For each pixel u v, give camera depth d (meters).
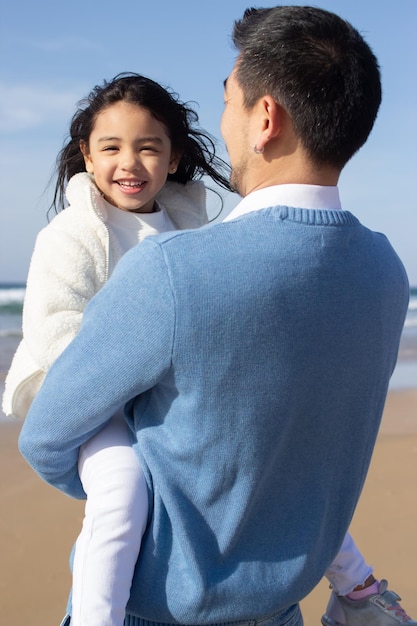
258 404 1.44
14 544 4.43
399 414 8.12
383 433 7.14
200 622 1.54
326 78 1.47
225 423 1.44
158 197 2.49
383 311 1.60
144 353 1.41
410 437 6.95
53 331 1.91
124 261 1.46
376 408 1.69
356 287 1.53
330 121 1.48
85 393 1.47
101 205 2.21
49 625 3.60
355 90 1.49
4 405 2.06
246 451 1.46
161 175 2.37
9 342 16.89
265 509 1.56
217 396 1.43
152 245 1.42
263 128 1.51
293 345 1.44
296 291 1.44
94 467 1.57
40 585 3.97
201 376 1.41
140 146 2.34
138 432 1.54
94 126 2.38
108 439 1.62
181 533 1.49
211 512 1.50
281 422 1.48
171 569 1.51
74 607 1.51
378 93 1.55
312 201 1.52
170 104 2.43
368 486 5.41
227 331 1.39
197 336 1.39
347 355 1.53
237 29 1.60
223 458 1.46
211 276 1.39
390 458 6.17
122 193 2.30
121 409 1.67
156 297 1.39
